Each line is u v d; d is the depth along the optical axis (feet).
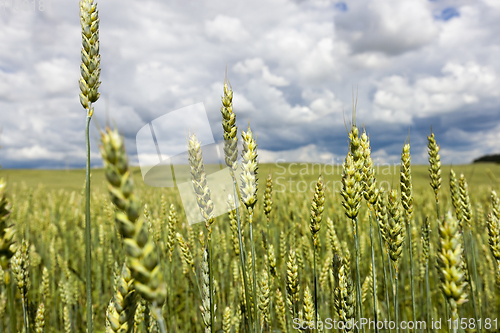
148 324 8.94
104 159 3.27
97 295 23.68
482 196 40.04
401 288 23.90
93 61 7.16
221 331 16.15
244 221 20.47
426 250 13.41
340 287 10.21
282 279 17.13
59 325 21.29
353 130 9.52
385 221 10.73
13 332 4.95
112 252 23.94
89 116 7.06
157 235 15.53
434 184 12.22
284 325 12.30
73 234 33.73
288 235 22.17
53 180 133.69
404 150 11.01
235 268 17.26
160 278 3.62
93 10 7.28
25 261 8.53
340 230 23.48
